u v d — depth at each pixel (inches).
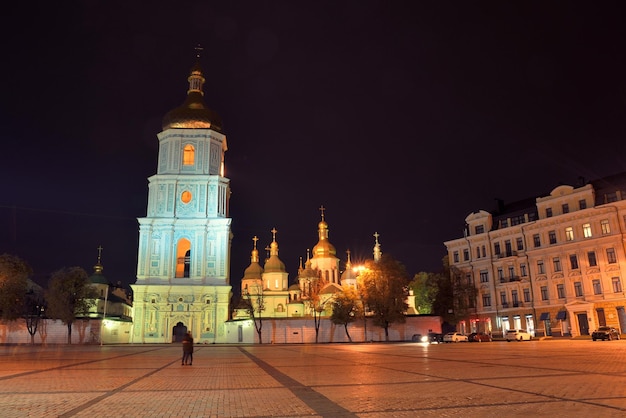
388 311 2768.2
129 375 810.8
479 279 2984.7
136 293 2997.0
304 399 505.0
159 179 3206.2
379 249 4367.6
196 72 3570.4
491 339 2514.8
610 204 2420.0
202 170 3250.5
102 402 507.8
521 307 2719.0
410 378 678.5
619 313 2314.2
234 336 2950.3
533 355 1122.7
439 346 1909.4
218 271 3090.6
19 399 532.4
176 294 3021.7
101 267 3863.2
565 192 2630.4
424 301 3388.3
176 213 3166.8
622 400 455.2
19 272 2721.5
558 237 2615.7
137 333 2940.5
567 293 2522.1
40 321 2741.1
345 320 2805.1
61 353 1662.2
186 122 3356.3
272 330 2881.4
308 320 2896.2
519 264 2787.9
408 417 399.2
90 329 2753.4
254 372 847.7
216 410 453.1
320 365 966.4
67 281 2755.9
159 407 473.4
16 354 1578.5
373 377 703.7
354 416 409.7
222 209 3240.7
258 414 428.8
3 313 2628.0
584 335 2413.9
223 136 3405.5
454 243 3169.3
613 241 2384.4
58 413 446.9
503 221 2962.6
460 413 409.7
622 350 1264.8
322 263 4483.3
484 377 666.2
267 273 4387.3
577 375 661.3
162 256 3083.2
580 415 388.5
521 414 398.6
